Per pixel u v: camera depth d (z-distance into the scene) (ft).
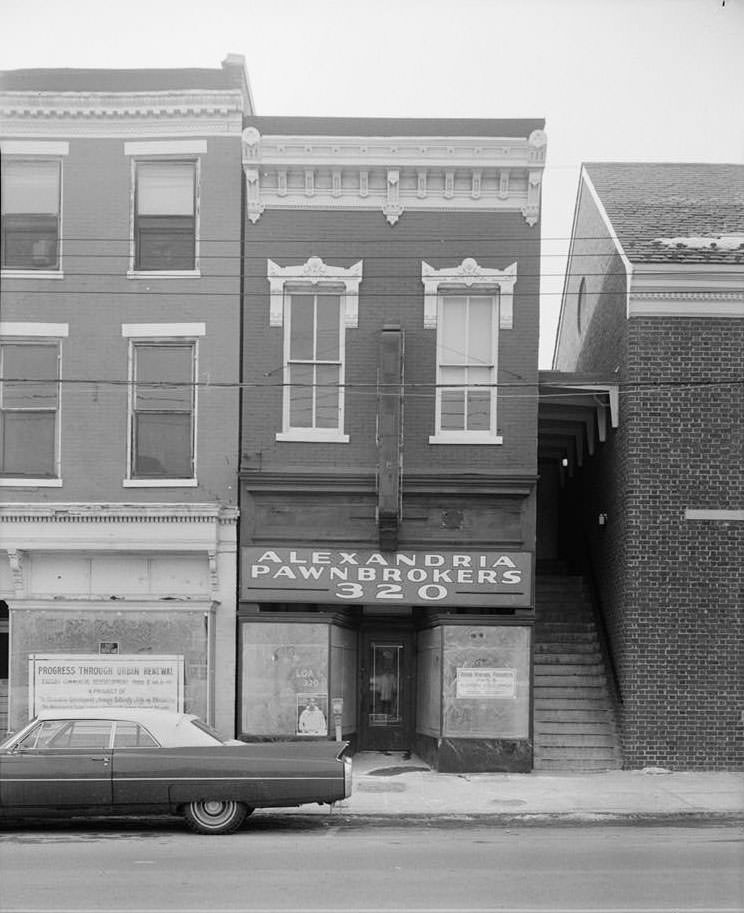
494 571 58.80
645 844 39.50
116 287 60.49
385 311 60.08
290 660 58.34
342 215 60.44
